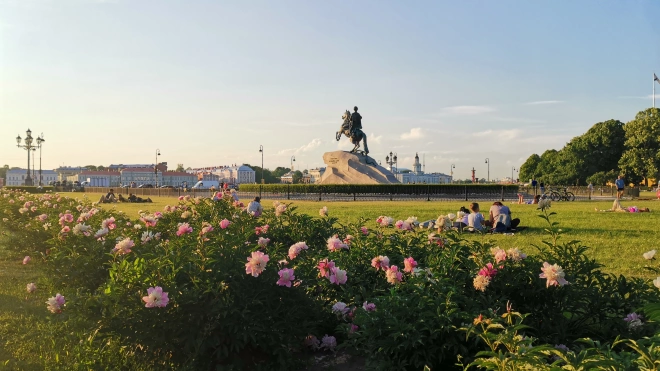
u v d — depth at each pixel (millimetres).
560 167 73812
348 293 5250
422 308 4094
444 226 5914
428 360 3959
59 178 168500
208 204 9547
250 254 5008
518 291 4684
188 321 4145
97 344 4672
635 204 29109
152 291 3879
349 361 4695
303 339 4855
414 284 4504
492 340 3580
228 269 4449
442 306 4109
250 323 4250
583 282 4855
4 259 9734
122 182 152375
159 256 4609
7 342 5078
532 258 4918
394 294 4414
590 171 71375
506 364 2857
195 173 177250
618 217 18188
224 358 4391
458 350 3998
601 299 4664
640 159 61969
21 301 6617
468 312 4125
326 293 5523
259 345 4418
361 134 50438
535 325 4566
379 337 4246
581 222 16031
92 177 148125
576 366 2639
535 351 2896
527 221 16438
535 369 2770
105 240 6660
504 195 42250
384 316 4223
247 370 4391
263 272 4473
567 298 4641
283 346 4426
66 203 12805
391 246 6117
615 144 70938
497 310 4191
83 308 4336
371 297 5281
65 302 4652
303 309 4738
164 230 8266
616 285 4906
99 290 4805
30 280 7855
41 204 12484
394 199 37750
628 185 65500
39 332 5258
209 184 116625
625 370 2586
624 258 9180
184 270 4391
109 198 34062
